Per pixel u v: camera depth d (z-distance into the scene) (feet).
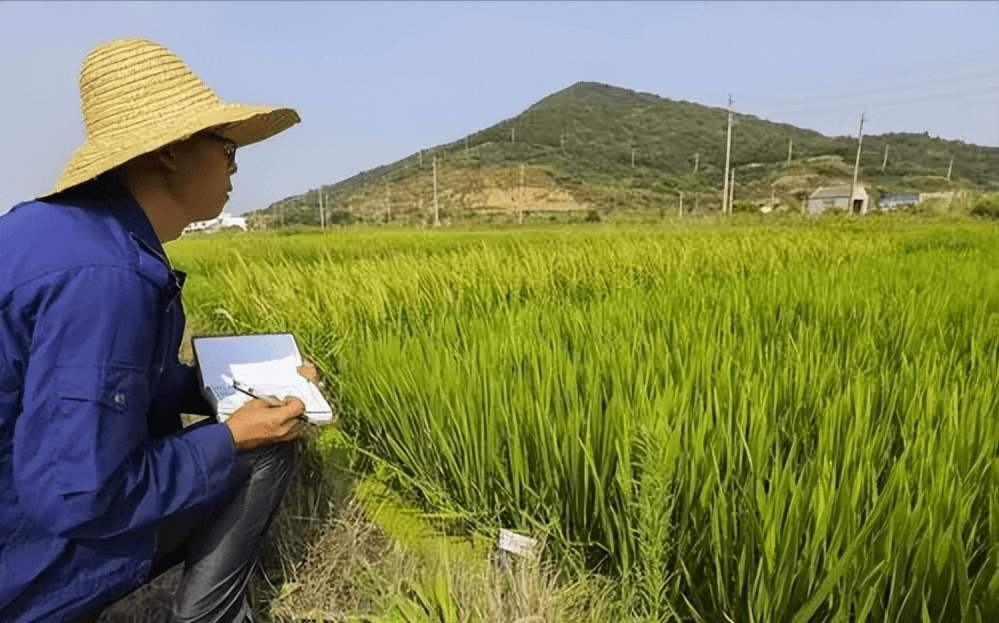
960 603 5.57
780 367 10.12
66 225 4.96
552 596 6.98
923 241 41.73
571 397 9.07
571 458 8.20
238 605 6.63
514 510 8.48
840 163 466.29
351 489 9.14
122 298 4.87
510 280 22.15
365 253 42.32
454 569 7.56
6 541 4.98
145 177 5.53
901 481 6.55
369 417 10.80
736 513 6.85
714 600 6.76
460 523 8.99
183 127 5.26
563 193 423.64
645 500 6.09
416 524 8.98
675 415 8.25
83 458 4.70
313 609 7.27
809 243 39.60
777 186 436.35
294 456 6.79
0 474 4.91
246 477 6.27
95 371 4.72
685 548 7.01
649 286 24.34
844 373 10.30
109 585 5.38
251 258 35.42
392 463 10.36
